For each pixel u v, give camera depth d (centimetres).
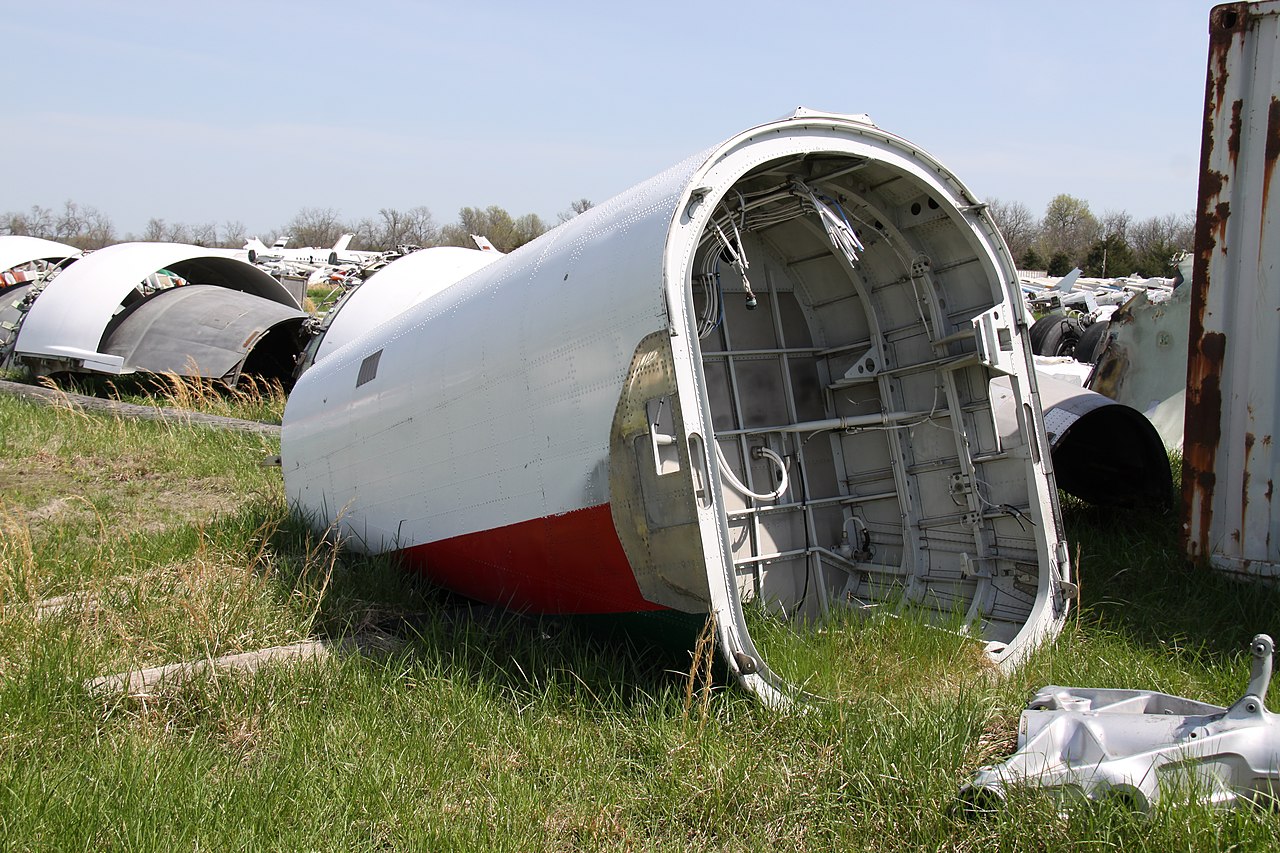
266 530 689
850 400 583
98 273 1541
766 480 552
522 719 407
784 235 564
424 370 568
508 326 496
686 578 404
